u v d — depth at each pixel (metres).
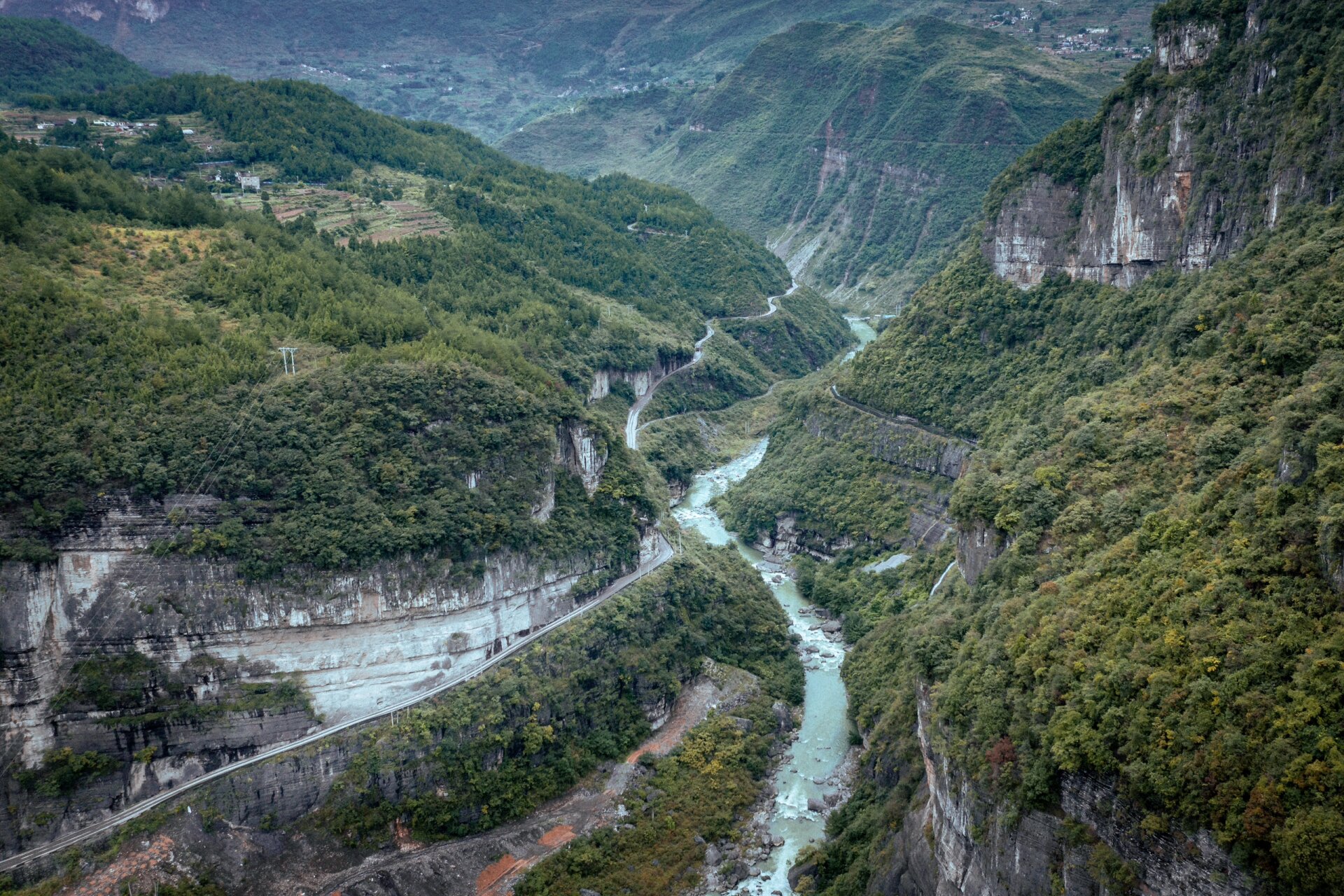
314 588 121.25
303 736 121.25
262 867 113.88
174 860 109.75
